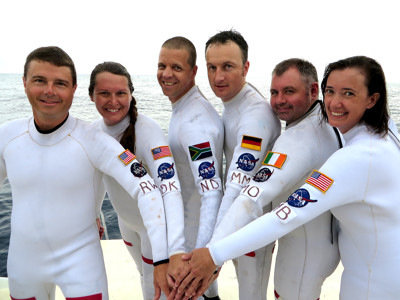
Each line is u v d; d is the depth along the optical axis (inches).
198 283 55.0
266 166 55.7
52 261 59.4
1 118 951.6
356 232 52.1
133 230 79.4
